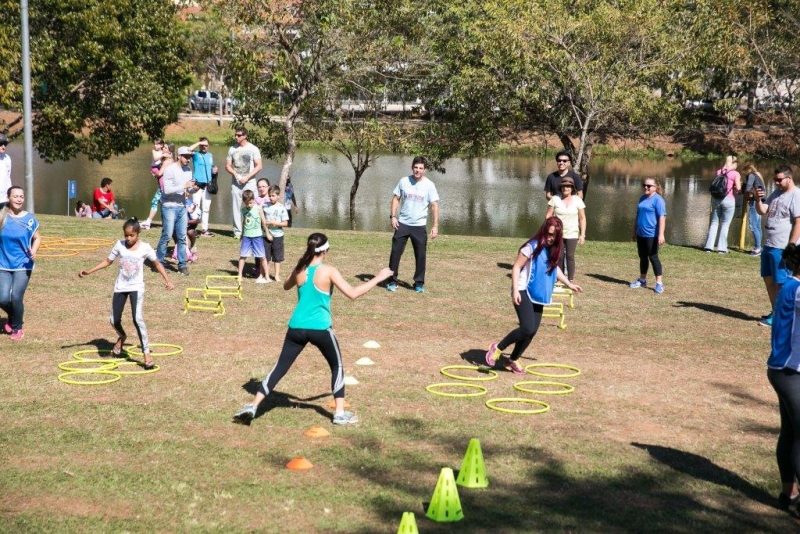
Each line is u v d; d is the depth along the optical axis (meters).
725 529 6.25
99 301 12.91
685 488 6.96
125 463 7.13
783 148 33.22
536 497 6.67
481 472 6.86
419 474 7.04
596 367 10.47
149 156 56.66
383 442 7.73
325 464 7.20
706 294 15.16
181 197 15.00
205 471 6.99
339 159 58.72
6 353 10.28
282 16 25.48
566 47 25.89
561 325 12.34
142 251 9.80
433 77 28.67
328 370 9.93
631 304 14.16
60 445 7.50
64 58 26.67
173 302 13.08
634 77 26.22
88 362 9.93
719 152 53.75
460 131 30.02
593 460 7.46
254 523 6.11
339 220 33.44
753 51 27.64
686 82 26.56
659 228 15.03
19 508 6.29
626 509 6.50
